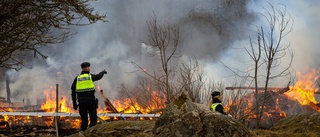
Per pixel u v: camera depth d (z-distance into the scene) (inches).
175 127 193.6
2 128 476.7
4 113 480.7
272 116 517.0
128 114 437.1
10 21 341.7
